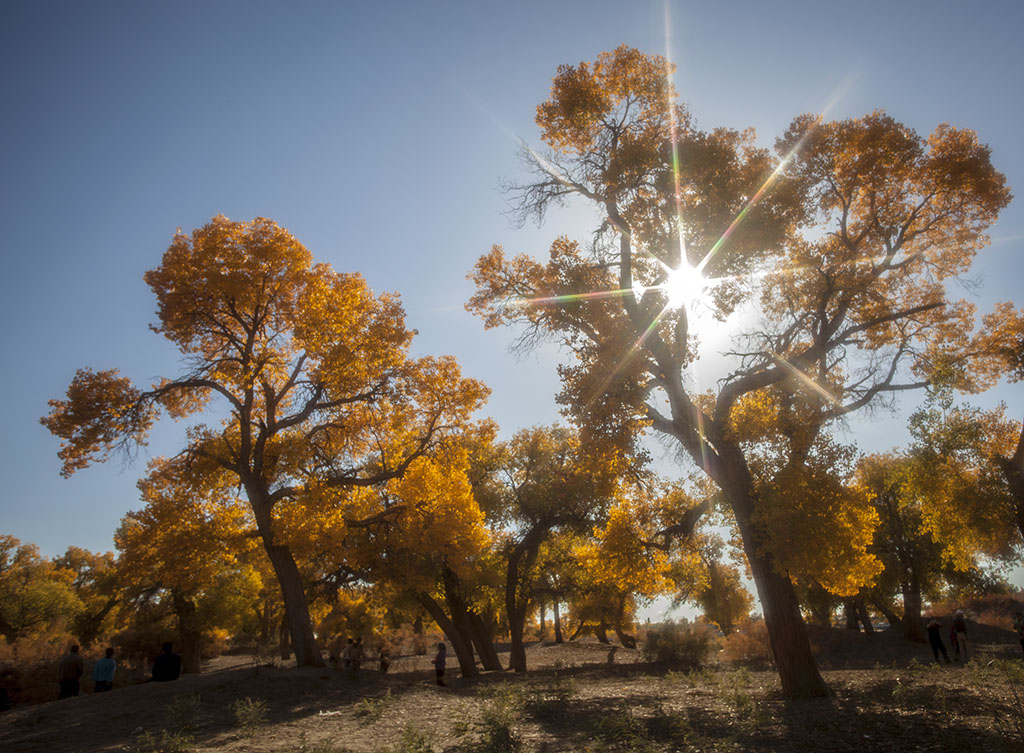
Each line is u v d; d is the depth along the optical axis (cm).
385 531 2389
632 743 861
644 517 1681
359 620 4616
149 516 2011
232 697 1512
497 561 3366
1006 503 1944
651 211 1513
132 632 4112
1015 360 1694
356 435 2342
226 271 2034
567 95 1608
